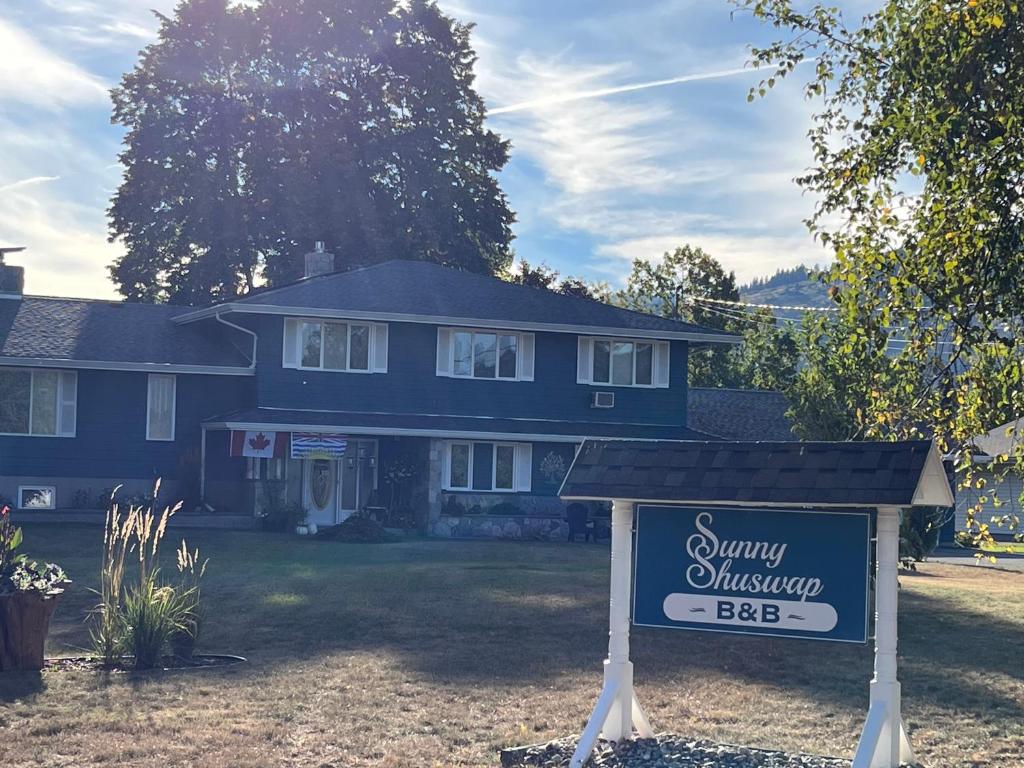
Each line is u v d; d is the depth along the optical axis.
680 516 9.23
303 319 33.19
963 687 13.11
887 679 8.46
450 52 54.94
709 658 14.46
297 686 12.41
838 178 9.09
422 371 34.31
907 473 8.12
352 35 53.06
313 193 50.78
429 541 29.56
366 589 19.58
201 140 51.94
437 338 34.50
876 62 9.26
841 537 8.74
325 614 17.09
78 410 32.34
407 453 34.25
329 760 9.60
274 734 10.35
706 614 9.09
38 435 32.00
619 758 9.11
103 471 32.50
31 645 13.05
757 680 13.28
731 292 73.62
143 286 53.22
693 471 8.95
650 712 11.62
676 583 9.21
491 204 54.66
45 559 22.73
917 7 8.77
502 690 12.37
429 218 51.91
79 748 9.78
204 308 34.25
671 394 36.78
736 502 8.62
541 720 11.04
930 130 8.37
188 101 52.19
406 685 12.53
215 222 51.19
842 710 11.83
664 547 9.27
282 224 51.47
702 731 10.86
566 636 15.70
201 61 52.25
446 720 11.01
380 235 51.22
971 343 8.47
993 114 8.36
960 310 8.39
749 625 8.96
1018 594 21.80
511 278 59.00
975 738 10.84
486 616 17.09
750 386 64.69
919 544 22.97
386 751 9.90
